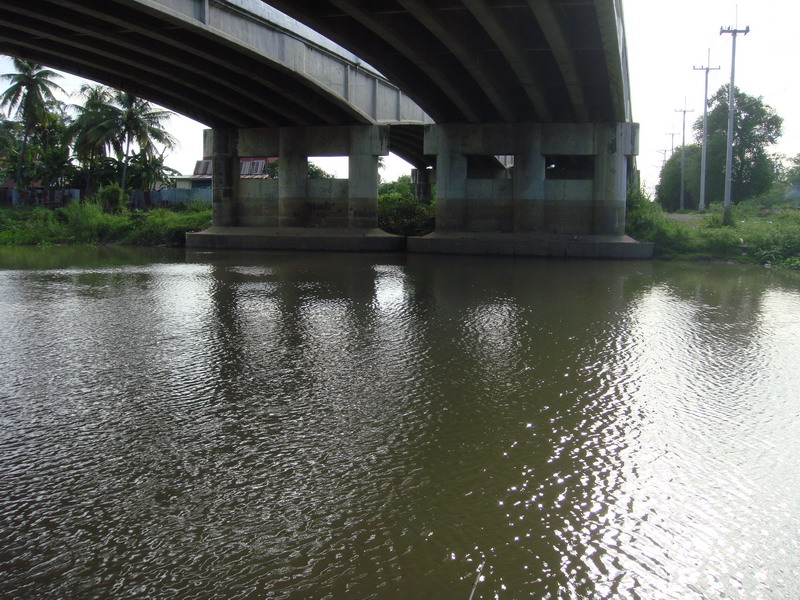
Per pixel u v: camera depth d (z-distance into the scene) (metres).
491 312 18.89
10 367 12.80
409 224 46.25
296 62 33.25
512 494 7.71
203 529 6.94
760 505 7.55
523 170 38.91
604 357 13.91
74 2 24.86
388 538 6.78
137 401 10.84
